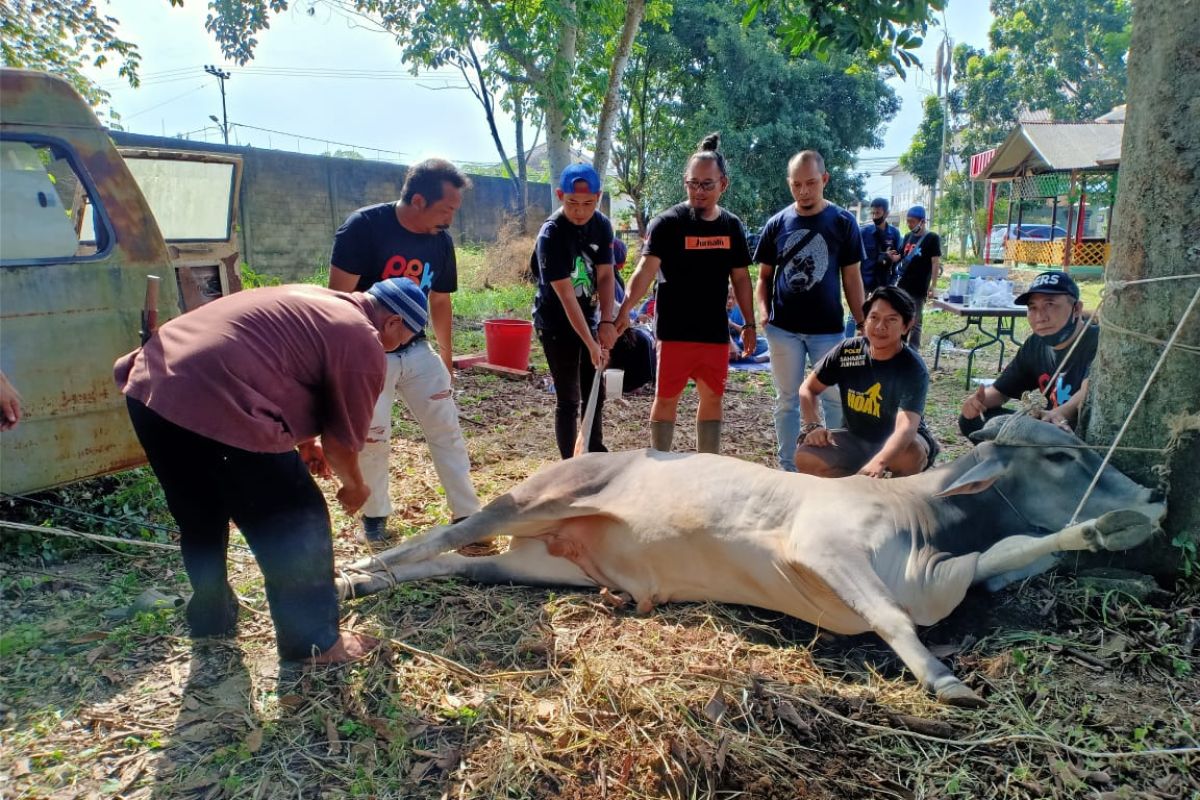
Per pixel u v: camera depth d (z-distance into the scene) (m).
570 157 13.24
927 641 3.24
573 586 3.83
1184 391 3.33
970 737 2.68
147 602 3.48
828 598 3.22
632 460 3.88
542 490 3.87
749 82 22.64
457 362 9.13
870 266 9.66
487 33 12.50
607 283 5.20
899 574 3.20
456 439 4.21
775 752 2.62
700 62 23.55
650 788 2.48
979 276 10.21
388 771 2.55
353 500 3.18
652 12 13.20
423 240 4.16
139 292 4.19
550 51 12.39
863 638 3.32
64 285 3.93
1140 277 3.41
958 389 8.62
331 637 3.07
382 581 3.64
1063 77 36.16
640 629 3.40
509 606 3.59
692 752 2.57
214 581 3.18
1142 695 2.86
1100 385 3.62
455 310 13.63
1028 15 36.16
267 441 2.77
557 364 5.14
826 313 5.07
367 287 4.12
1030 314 4.21
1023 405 3.74
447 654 3.18
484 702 2.87
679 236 4.82
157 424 2.82
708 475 3.61
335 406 2.94
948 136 38.91
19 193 3.87
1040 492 3.50
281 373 2.82
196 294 7.01
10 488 3.83
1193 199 3.24
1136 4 3.38
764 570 3.36
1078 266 24.44
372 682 2.97
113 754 2.60
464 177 4.07
